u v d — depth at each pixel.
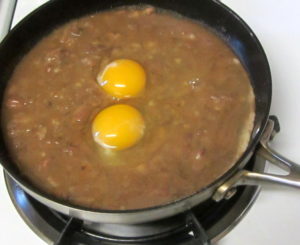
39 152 0.31
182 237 0.30
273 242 0.30
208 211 0.31
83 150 0.31
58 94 0.34
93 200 0.29
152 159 0.30
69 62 0.36
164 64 0.35
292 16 0.40
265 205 0.31
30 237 0.31
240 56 0.35
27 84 0.35
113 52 0.36
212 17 0.36
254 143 0.27
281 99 0.35
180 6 0.37
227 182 0.26
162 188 0.29
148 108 0.33
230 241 0.30
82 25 0.38
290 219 0.30
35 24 0.36
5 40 0.34
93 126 0.32
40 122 0.33
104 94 0.34
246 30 0.33
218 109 0.32
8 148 0.31
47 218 0.31
